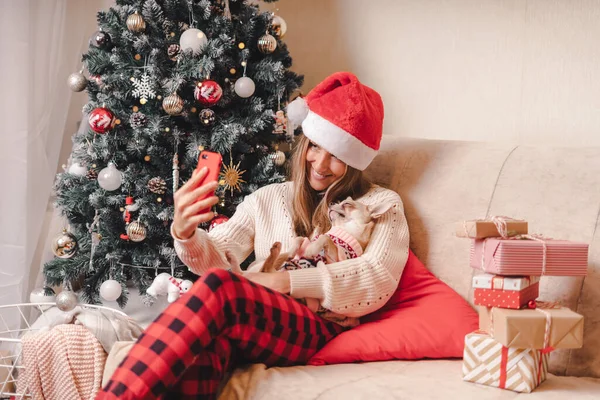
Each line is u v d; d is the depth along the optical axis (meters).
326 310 1.63
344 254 1.69
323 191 1.96
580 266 1.42
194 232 1.60
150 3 2.01
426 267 1.84
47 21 2.37
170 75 2.05
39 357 1.75
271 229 1.91
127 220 2.06
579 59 2.09
